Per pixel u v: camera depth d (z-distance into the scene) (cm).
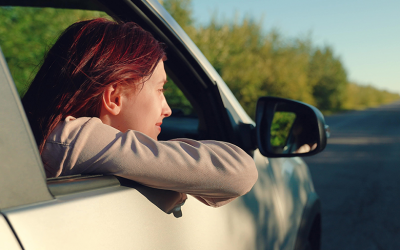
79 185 66
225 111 128
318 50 3422
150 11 112
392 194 509
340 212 429
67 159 70
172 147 76
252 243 118
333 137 1303
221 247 99
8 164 52
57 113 79
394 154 896
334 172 667
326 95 3488
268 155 123
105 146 71
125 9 112
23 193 54
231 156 81
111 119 83
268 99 128
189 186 76
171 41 118
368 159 816
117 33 83
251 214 121
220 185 78
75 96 79
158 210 78
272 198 142
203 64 125
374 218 409
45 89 82
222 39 1467
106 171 71
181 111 155
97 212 64
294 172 176
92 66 80
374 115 3069
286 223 151
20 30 504
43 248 53
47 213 56
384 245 338
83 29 85
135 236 70
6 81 55
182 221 85
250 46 1775
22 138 55
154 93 86
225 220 104
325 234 361
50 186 62
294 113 128
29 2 146
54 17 503
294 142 129
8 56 491
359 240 348
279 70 1916
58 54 85
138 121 84
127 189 74
